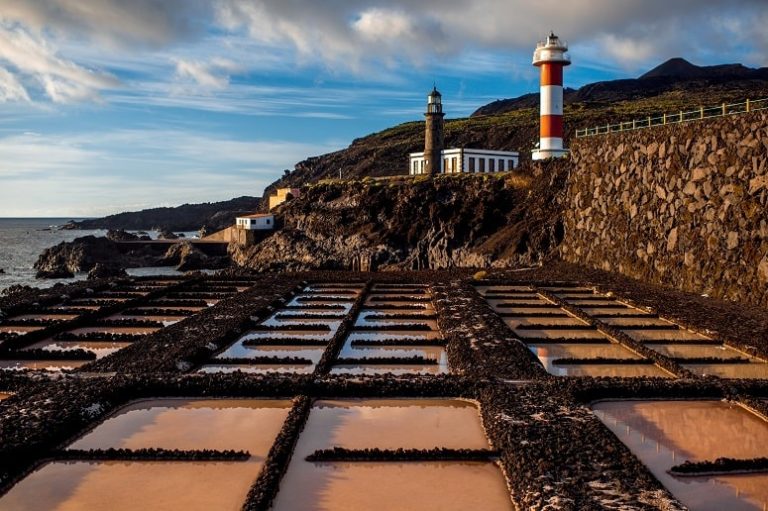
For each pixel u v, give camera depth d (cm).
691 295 2995
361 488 1145
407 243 7494
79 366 1894
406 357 1989
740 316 2461
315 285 3588
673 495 1102
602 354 2070
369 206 8188
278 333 2377
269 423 1466
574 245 4575
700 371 1856
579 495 1063
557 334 2334
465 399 1605
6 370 1772
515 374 1714
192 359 1902
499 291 3319
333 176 14350
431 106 8512
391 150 14162
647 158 3609
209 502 1095
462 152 8425
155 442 1362
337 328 2453
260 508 1032
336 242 8094
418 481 1174
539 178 6562
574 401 1516
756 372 1838
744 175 2778
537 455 1210
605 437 1295
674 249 3288
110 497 1119
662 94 14838
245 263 8688
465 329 2234
